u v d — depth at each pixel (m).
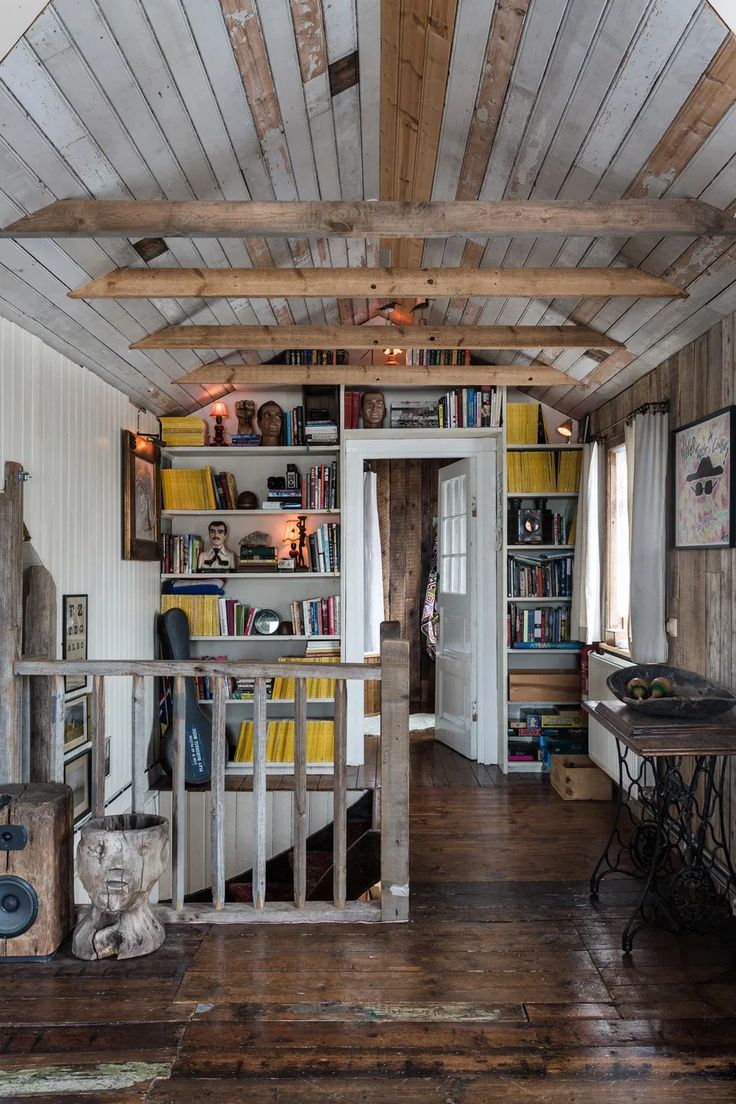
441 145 3.30
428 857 3.73
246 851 4.94
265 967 2.57
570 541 5.53
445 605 6.20
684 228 2.67
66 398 3.77
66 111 2.33
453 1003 2.37
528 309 4.36
